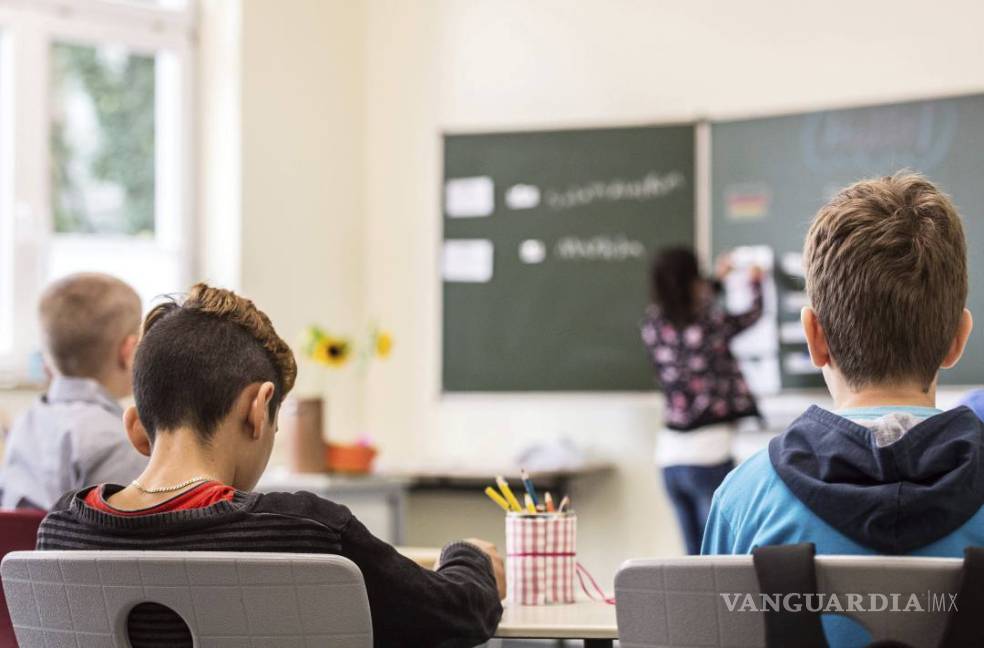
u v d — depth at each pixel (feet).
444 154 16.66
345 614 4.17
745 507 4.30
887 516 3.89
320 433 14.12
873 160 14.42
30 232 16.29
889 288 4.27
